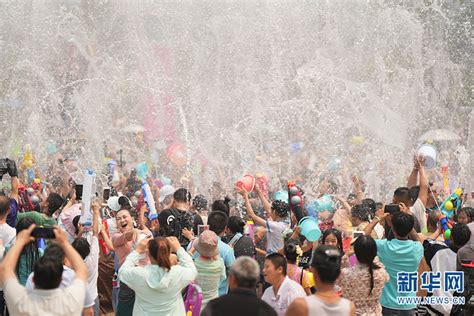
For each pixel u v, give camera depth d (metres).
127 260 8.85
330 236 9.77
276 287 8.41
